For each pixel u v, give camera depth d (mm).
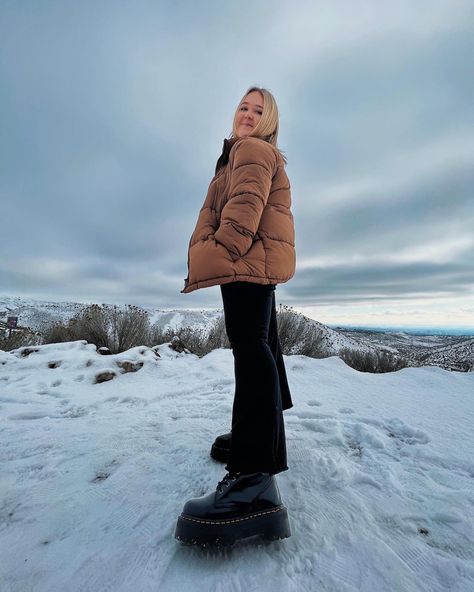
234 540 920
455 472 1469
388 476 1394
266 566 877
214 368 3834
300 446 1683
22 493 1253
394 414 2275
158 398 2824
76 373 3699
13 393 2973
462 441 1807
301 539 982
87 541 980
